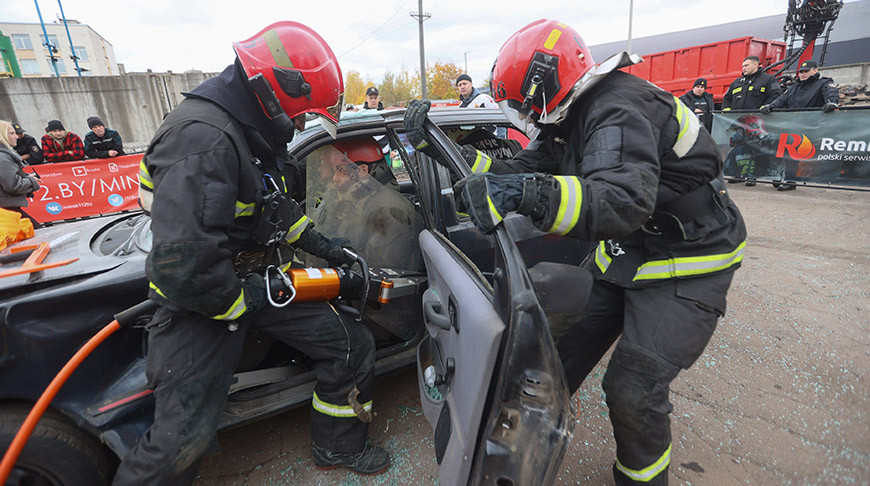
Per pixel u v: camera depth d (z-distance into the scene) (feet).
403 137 7.98
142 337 4.88
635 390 4.19
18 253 5.15
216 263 3.74
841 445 5.91
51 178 19.40
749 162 19.88
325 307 5.13
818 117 17.65
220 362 4.32
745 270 11.30
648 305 4.38
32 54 159.43
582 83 3.89
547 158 5.49
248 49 4.10
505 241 3.50
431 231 5.63
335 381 5.18
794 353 7.86
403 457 5.94
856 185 17.13
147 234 5.81
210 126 3.73
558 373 3.18
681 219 4.20
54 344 4.23
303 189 5.62
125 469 4.01
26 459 4.06
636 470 4.46
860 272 10.84
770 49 31.83
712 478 5.47
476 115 8.11
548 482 3.08
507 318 3.19
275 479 5.66
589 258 5.44
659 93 3.90
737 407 6.64
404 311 6.49
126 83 45.88
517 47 4.21
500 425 3.14
